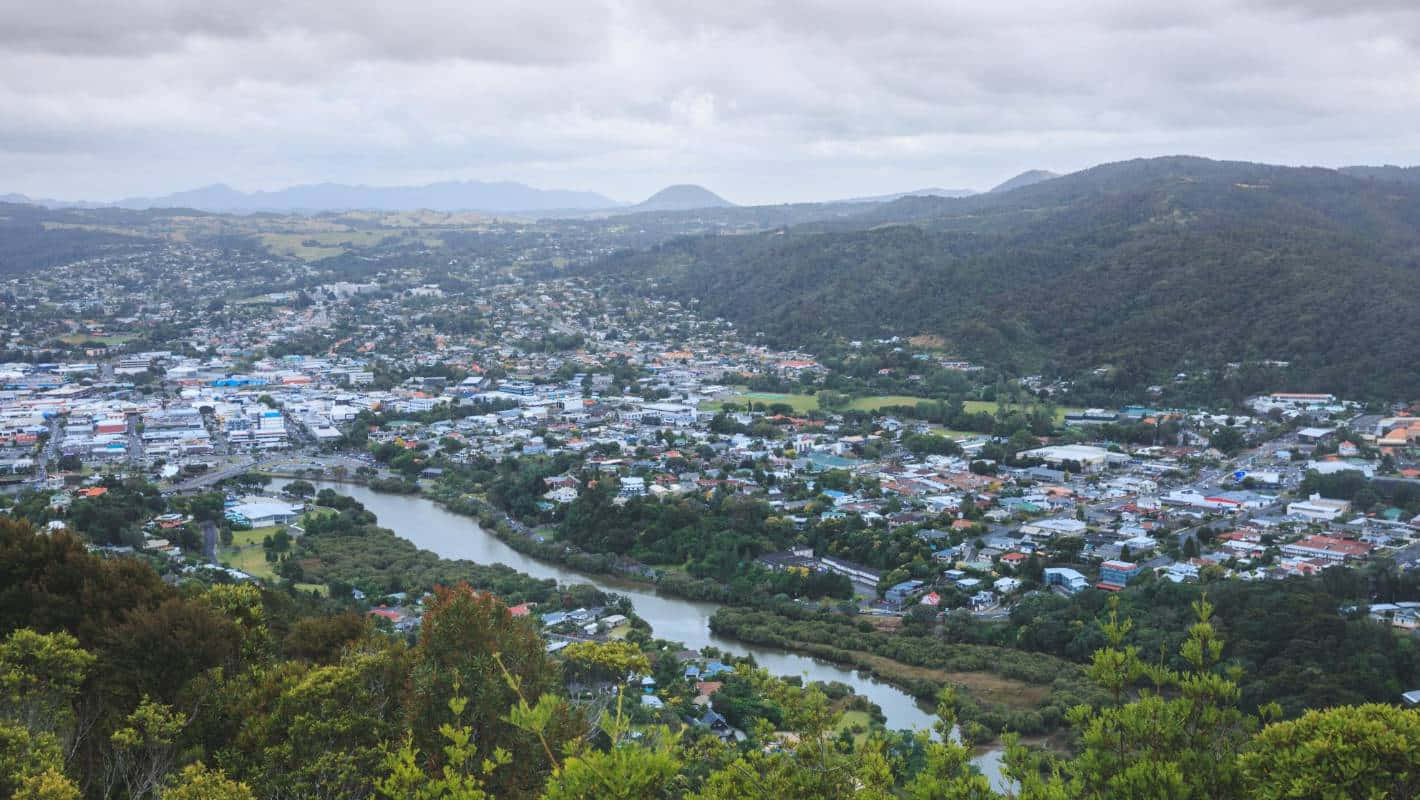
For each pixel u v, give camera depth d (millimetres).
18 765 36188
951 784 27547
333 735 44281
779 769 31703
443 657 44188
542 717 28609
